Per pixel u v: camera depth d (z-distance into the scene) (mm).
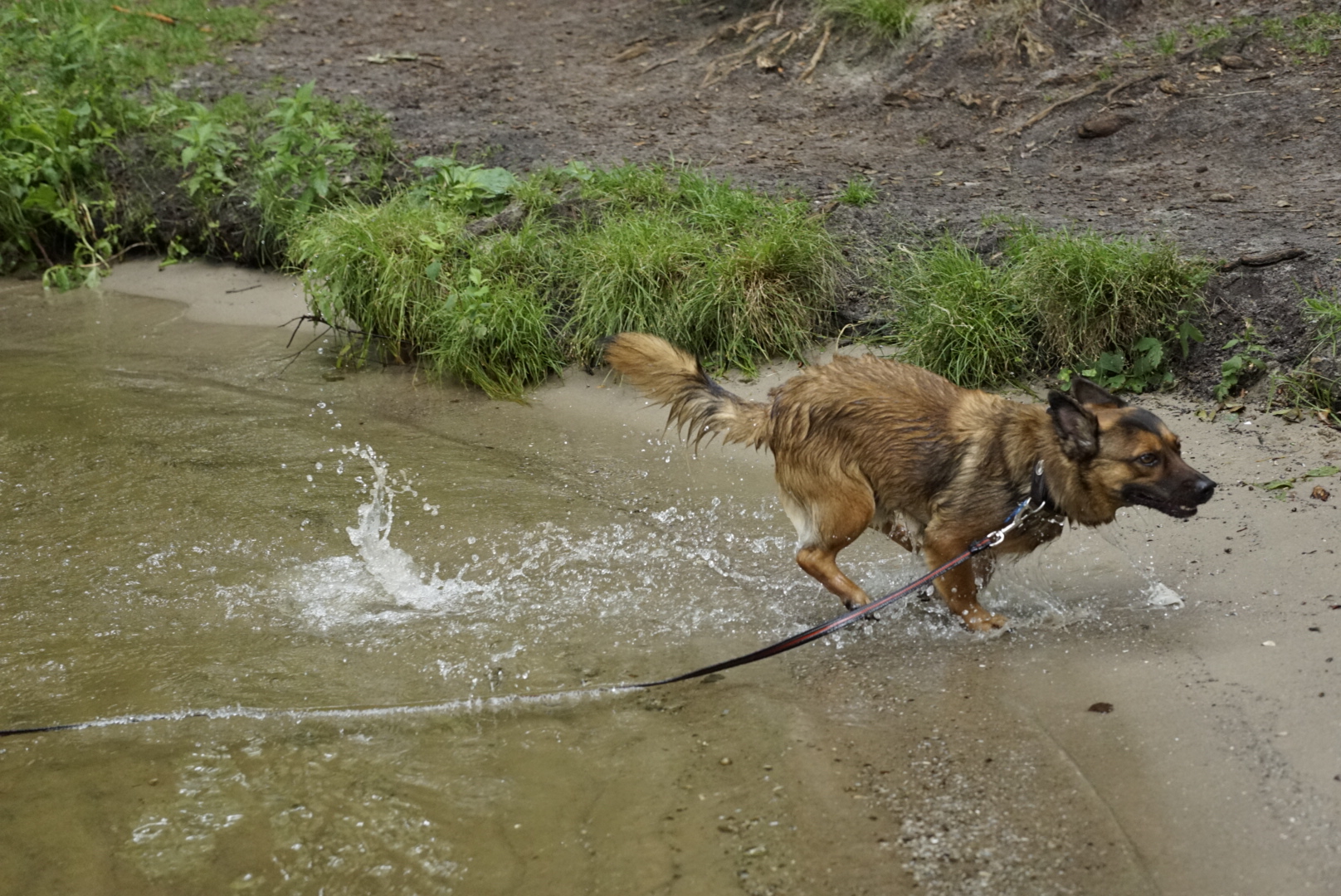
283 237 9719
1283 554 5004
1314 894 3230
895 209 8391
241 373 8344
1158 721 4039
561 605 5320
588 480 6594
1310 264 6773
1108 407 4699
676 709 4457
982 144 9625
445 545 5906
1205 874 3359
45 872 3762
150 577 5648
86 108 10875
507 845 3771
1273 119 9031
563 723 4418
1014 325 7195
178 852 3832
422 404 7785
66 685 4785
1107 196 8297
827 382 4977
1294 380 6305
